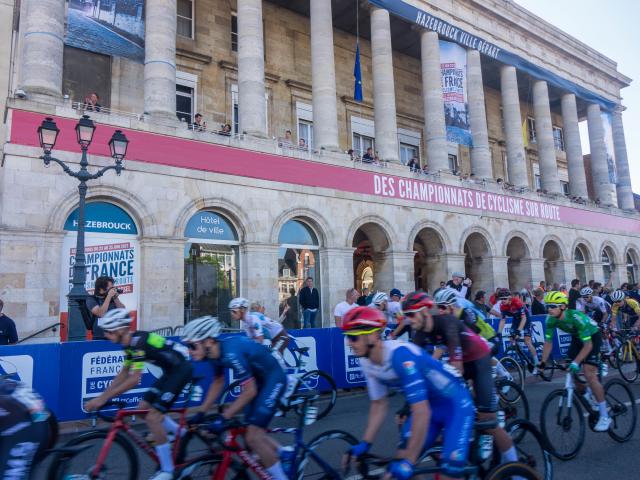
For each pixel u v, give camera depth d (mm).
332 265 17562
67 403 8062
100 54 17094
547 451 4750
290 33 21844
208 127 19000
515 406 7840
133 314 13594
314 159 17641
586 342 6566
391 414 8820
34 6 13242
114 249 13523
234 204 15562
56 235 12414
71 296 9844
